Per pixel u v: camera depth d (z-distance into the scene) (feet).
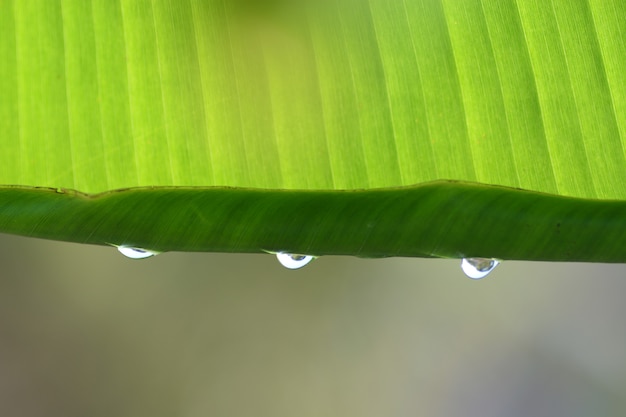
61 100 0.82
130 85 0.83
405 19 0.84
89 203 0.77
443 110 0.83
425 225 0.78
